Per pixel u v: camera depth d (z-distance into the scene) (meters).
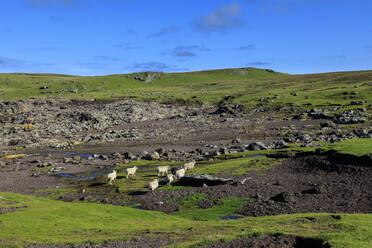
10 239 26.12
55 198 50.97
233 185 49.53
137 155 89.12
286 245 21.17
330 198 40.12
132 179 61.47
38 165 80.00
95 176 66.94
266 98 189.50
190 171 62.62
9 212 34.12
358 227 23.42
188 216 39.00
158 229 29.61
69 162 83.81
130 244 24.70
